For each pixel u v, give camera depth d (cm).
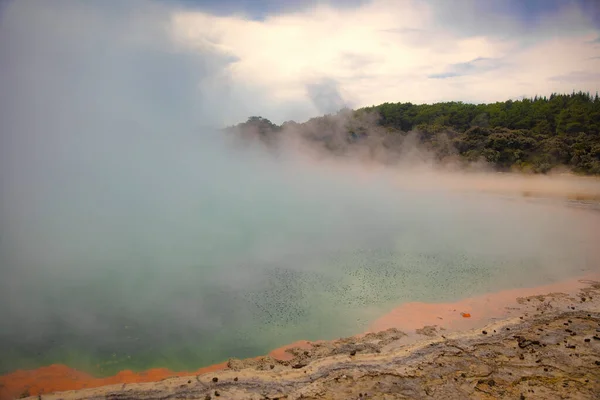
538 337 895
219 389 720
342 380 747
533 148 4050
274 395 705
